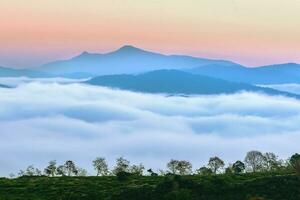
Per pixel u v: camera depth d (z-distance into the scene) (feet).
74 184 558.97
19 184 575.38
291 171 530.68
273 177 477.36
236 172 599.16
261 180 472.03
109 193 491.31
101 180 579.89
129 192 470.39
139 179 562.25
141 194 461.37
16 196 520.42
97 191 509.76
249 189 457.68
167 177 506.07
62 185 556.92
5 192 538.06
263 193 449.06
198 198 444.55
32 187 554.05
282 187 455.22
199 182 474.08
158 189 463.42
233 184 467.52
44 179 605.73
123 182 552.41
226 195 451.53
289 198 438.40
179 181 474.08
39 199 504.43
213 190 457.68
